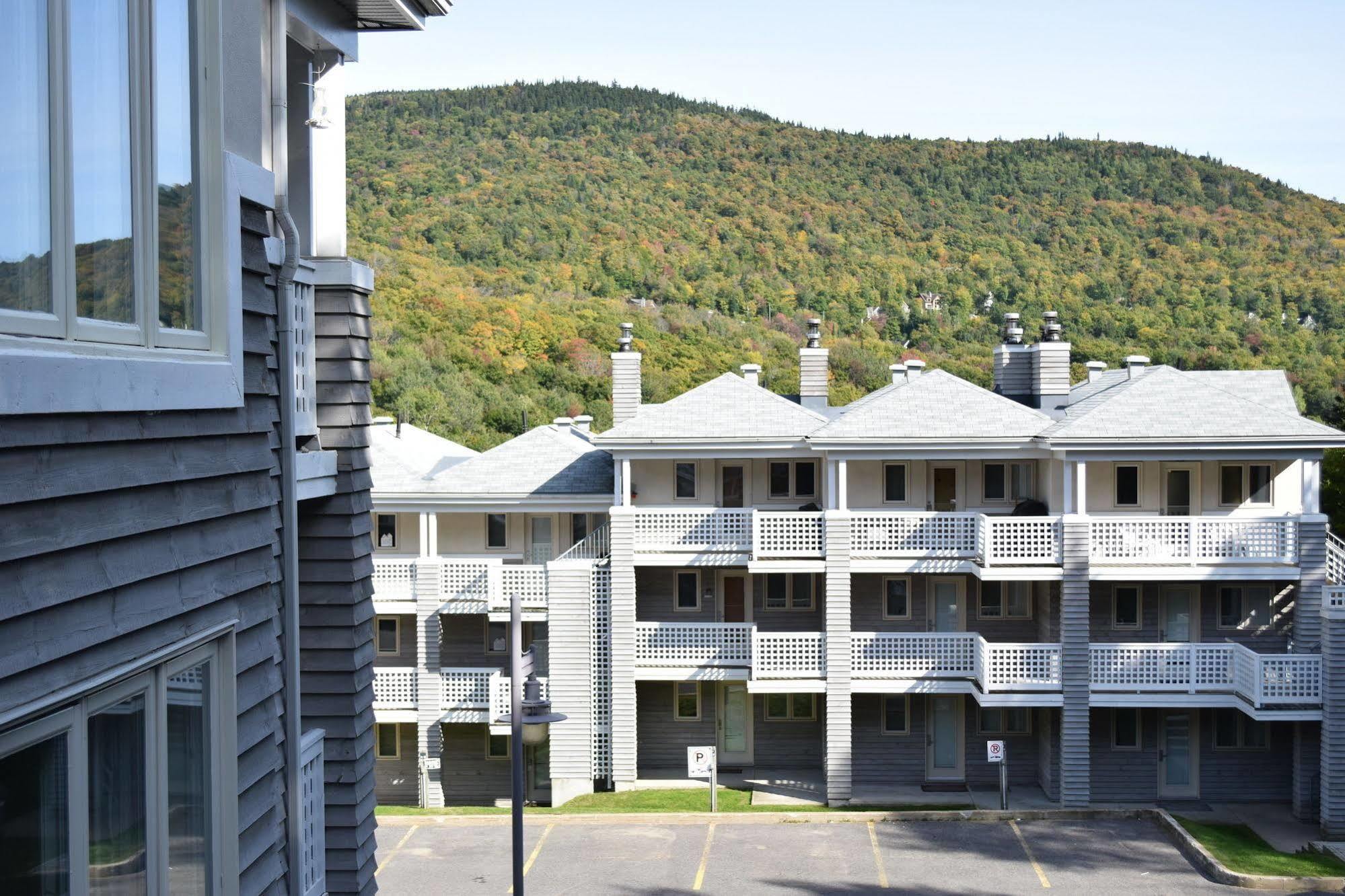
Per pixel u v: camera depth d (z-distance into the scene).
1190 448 31.56
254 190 7.77
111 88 5.85
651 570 36.53
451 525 38.72
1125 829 30.92
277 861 8.18
